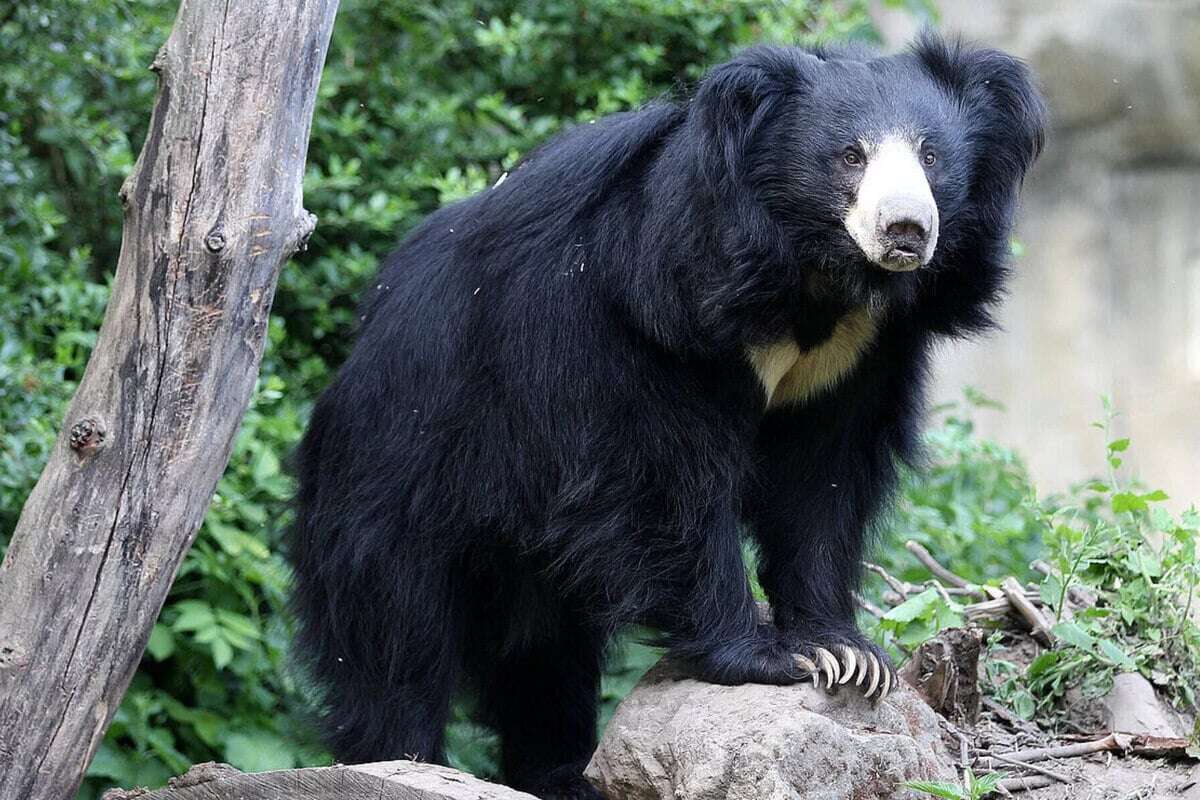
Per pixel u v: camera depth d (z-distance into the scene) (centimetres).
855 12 1506
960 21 2597
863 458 852
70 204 1387
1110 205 2714
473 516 846
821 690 736
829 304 786
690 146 754
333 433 895
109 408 682
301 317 1410
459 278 851
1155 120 2617
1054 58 2577
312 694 947
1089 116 2638
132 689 1135
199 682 1145
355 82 1469
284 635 1162
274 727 1153
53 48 1209
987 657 892
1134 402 2739
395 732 875
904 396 845
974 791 676
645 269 761
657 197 764
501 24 1453
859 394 830
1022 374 2755
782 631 809
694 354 764
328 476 897
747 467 800
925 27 820
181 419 686
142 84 1373
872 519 866
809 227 756
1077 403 2722
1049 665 870
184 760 1107
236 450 1141
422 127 1443
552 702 966
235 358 691
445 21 1463
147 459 686
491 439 829
